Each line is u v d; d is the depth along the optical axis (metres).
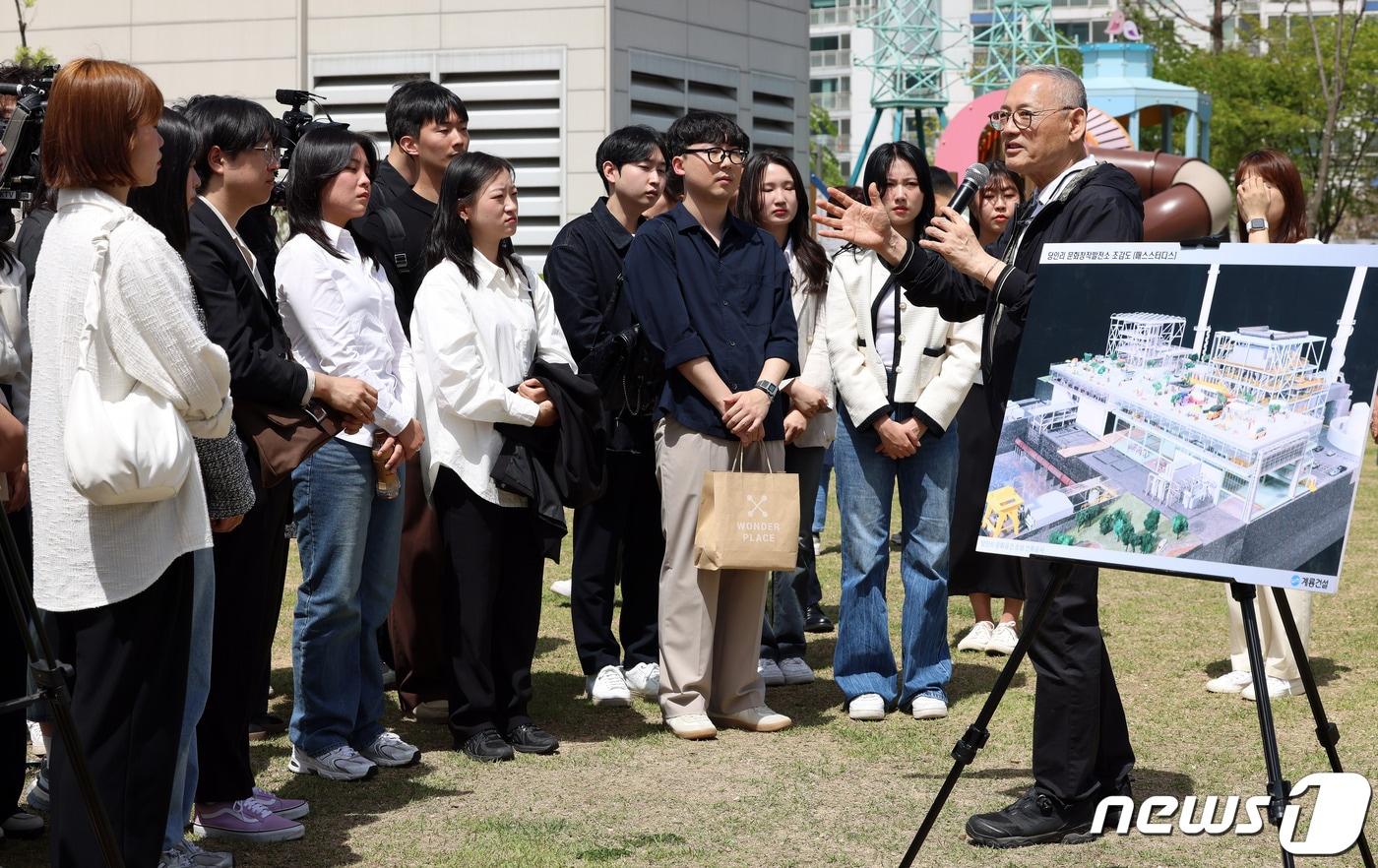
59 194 3.07
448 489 4.37
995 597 6.30
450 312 4.35
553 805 3.96
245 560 3.67
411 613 4.77
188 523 3.08
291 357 3.80
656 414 4.79
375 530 4.23
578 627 5.14
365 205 4.15
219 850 3.56
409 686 4.87
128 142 3.01
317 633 4.09
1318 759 4.38
